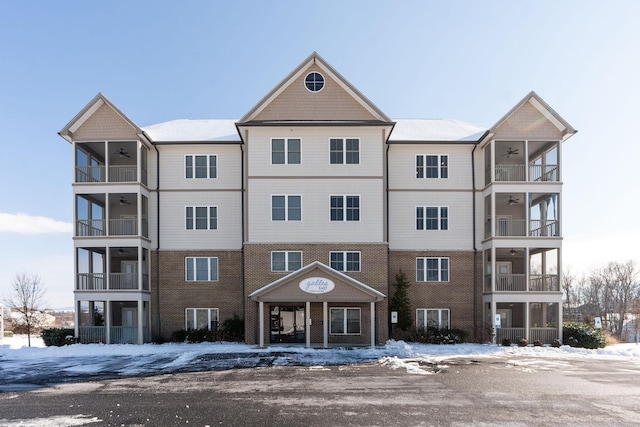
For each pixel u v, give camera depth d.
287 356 18.05
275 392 12.09
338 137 22.66
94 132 22.75
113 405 10.96
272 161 22.53
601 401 11.21
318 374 14.50
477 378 13.85
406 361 16.98
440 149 24.27
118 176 24.16
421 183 24.06
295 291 20.59
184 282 23.61
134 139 22.69
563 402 11.09
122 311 24.14
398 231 23.81
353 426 9.24
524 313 22.86
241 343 21.95
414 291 23.55
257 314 21.62
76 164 22.83
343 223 22.23
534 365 16.22
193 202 23.97
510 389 12.41
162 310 23.42
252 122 22.25
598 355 18.84
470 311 23.47
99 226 24.98
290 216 22.31
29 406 10.96
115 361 17.39
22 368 16.12
